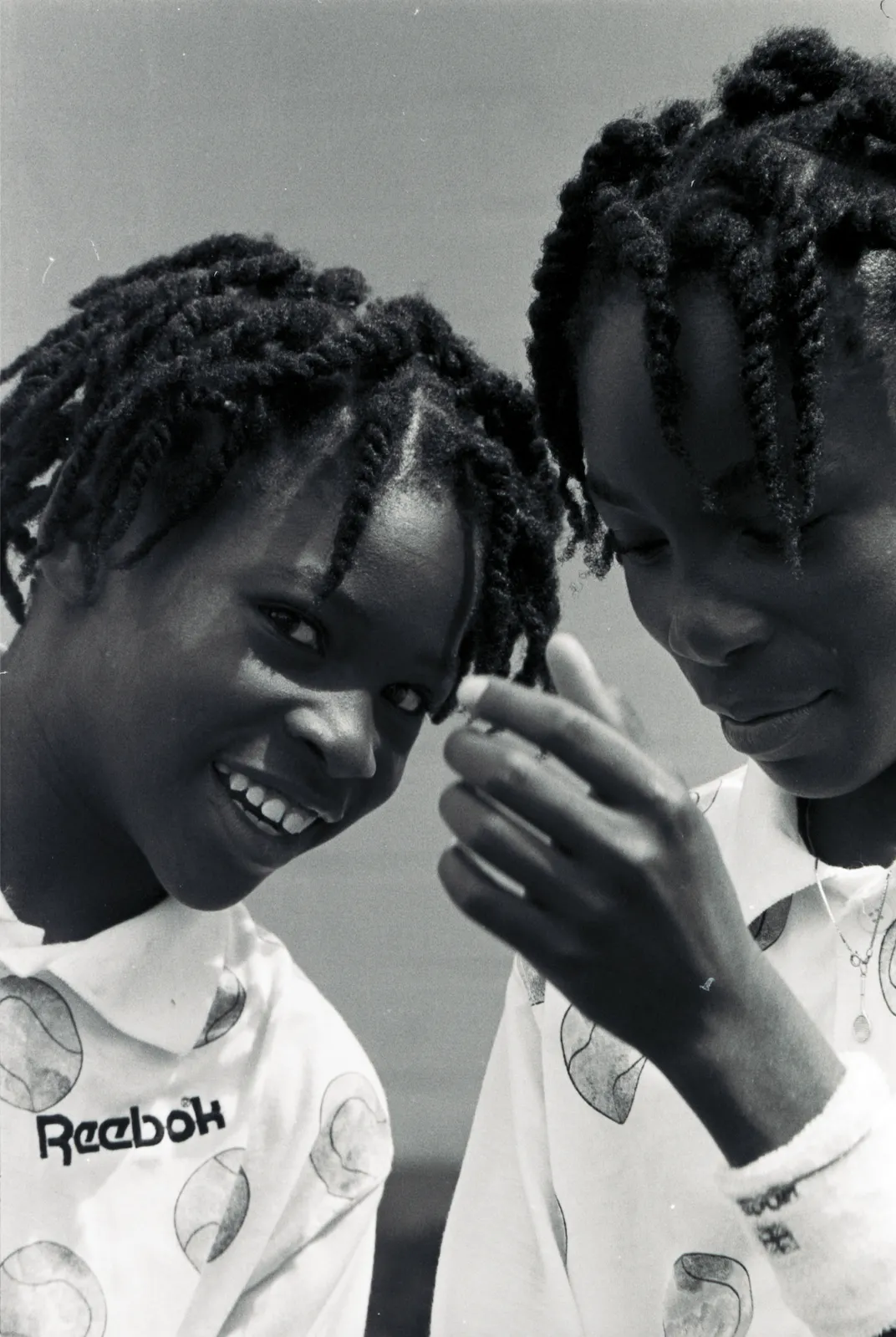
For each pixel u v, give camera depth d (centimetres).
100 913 136
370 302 141
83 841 133
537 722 90
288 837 126
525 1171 141
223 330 131
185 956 138
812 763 117
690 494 113
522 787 90
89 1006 134
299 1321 142
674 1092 133
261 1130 142
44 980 133
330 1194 145
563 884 91
